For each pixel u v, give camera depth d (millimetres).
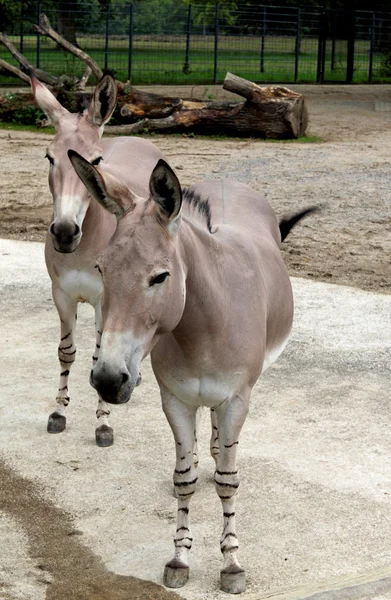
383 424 5930
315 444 5613
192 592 4051
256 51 37688
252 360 3961
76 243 5227
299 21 32719
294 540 4484
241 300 3930
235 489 4062
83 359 7195
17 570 4250
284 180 14883
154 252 3297
